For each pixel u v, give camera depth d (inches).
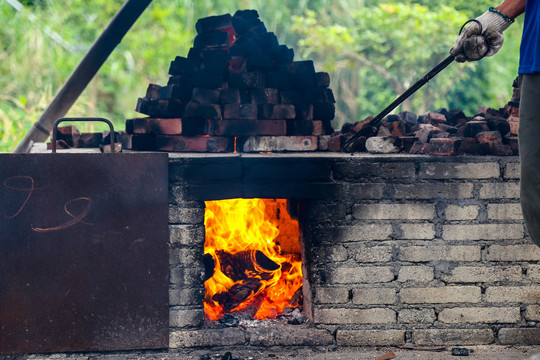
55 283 118.3
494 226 126.0
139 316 120.8
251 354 122.5
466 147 126.8
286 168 123.2
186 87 138.9
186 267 122.3
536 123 88.6
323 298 125.4
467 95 389.4
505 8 108.3
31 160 116.7
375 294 125.8
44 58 361.1
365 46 382.0
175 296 122.4
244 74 135.6
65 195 117.7
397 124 139.5
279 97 137.9
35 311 118.2
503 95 386.0
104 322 119.9
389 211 125.4
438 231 126.0
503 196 126.1
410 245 125.7
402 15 368.5
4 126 281.4
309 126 139.5
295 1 411.2
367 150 135.1
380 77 402.6
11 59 356.5
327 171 124.3
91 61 169.9
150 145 138.9
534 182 88.6
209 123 138.5
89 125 324.2
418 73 379.6
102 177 118.5
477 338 126.6
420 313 126.3
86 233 118.5
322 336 125.6
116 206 119.1
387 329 126.2
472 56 111.2
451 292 126.3
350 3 418.0
